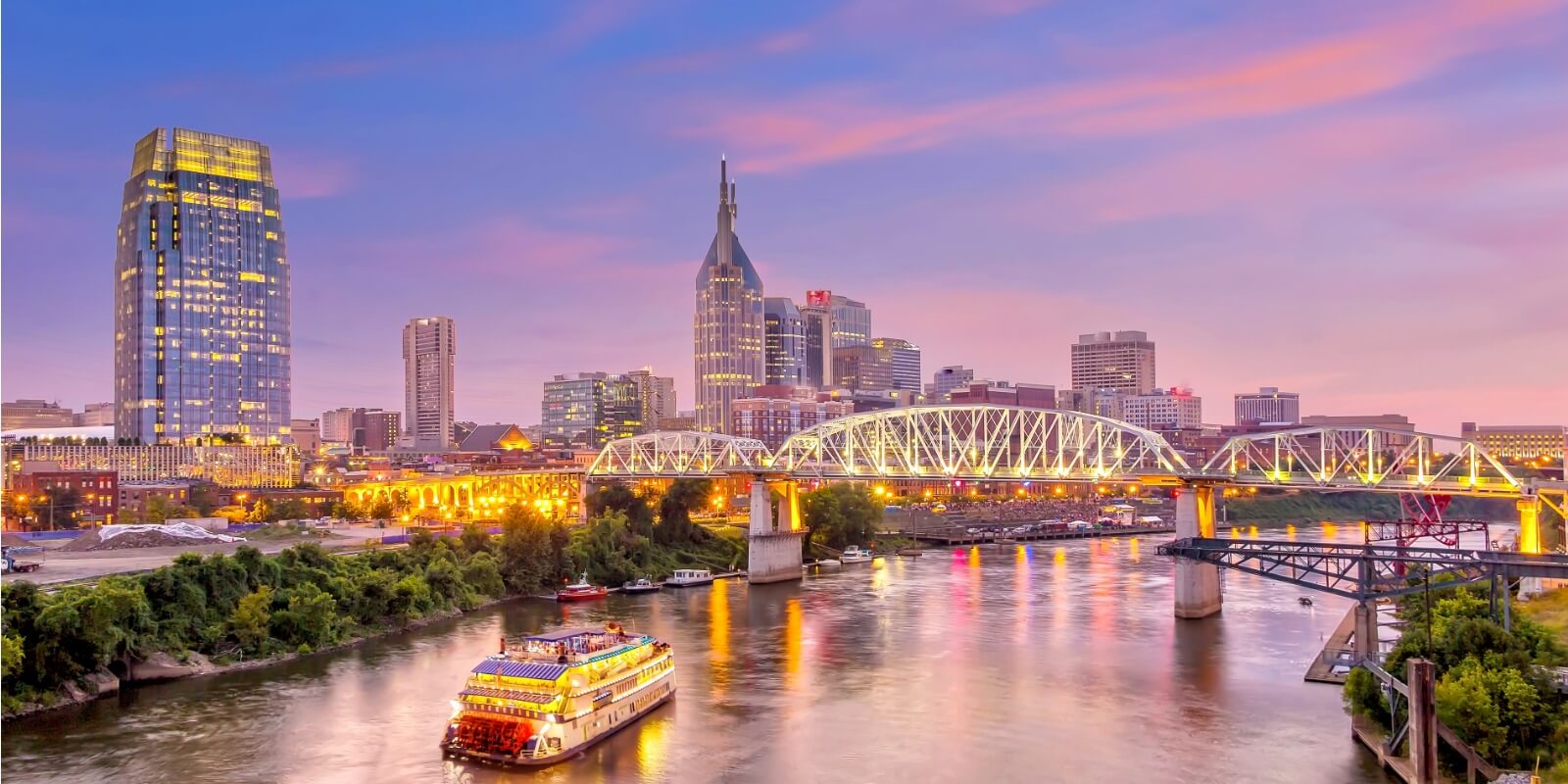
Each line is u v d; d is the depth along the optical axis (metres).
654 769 98.75
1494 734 86.06
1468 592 123.19
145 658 128.88
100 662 122.12
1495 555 116.12
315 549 169.88
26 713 113.19
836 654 148.25
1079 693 125.12
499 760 99.56
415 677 131.75
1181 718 113.88
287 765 98.81
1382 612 173.12
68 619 119.06
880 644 155.38
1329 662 136.50
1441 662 98.38
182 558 145.00
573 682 103.06
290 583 158.25
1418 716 86.00
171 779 95.12
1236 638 156.88
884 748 105.06
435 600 181.12
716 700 122.62
